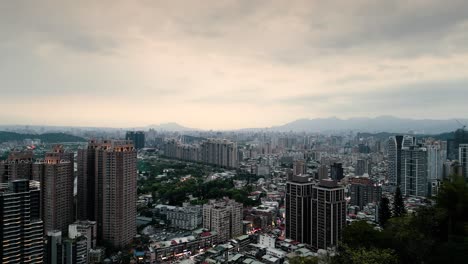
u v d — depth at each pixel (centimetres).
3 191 14388
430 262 7700
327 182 19962
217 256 19125
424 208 9100
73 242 16950
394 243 8350
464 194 8394
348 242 8744
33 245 14838
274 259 17862
